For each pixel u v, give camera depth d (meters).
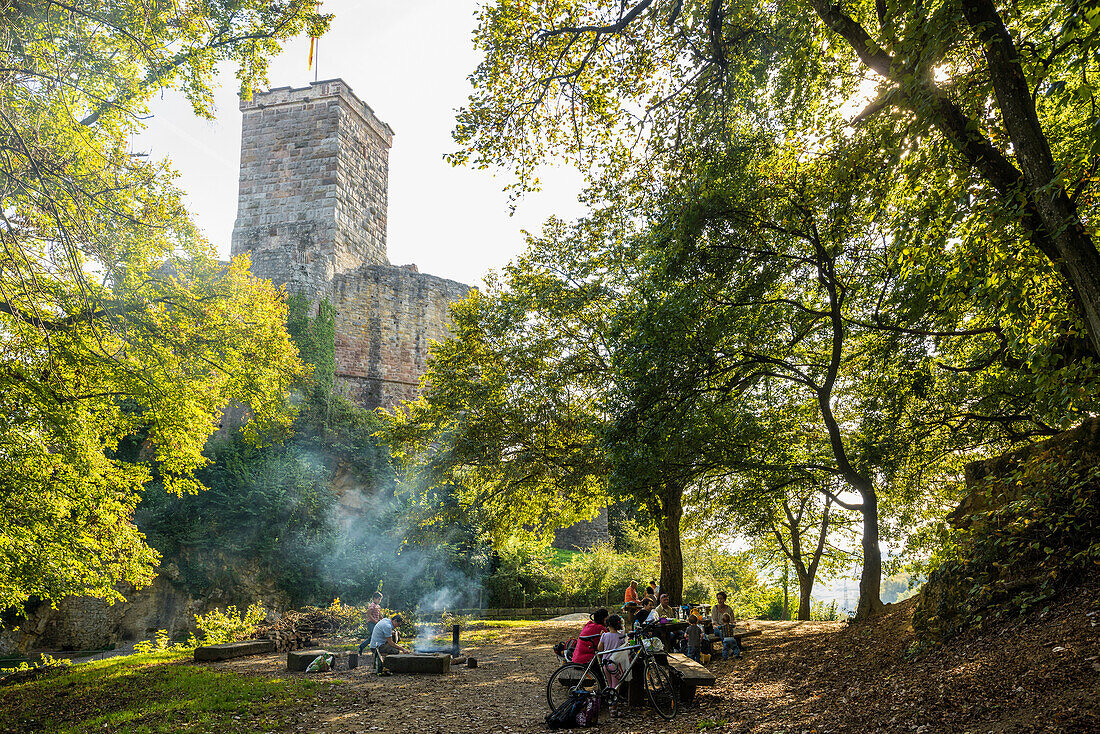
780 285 15.13
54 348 13.05
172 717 9.45
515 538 39.03
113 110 13.63
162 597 32.53
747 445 15.48
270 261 41.47
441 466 25.17
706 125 13.48
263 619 19.78
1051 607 7.45
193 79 13.87
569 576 39.19
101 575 16.14
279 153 46.12
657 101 13.52
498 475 25.08
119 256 13.83
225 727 8.87
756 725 7.39
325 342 41.00
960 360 13.11
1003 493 9.80
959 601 8.94
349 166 46.94
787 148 13.96
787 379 16.89
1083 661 5.72
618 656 9.24
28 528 13.73
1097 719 4.68
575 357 23.36
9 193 11.57
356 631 18.39
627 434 15.58
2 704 10.84
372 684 12.02
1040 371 7.47
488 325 24.56
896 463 14.49
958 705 5.93
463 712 9.67
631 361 15.09
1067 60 7.67
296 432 37.94
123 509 16.30
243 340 17.45
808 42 11.27
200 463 17.27
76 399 14.31
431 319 47.97
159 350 15.34
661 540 22.36
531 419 23.53
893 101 7.63
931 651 8.56
